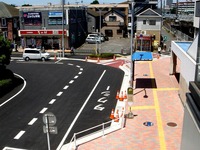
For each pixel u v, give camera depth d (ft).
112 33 211.41
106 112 60.18
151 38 145.89
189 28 185.98
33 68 107.34
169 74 91.61
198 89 28.04
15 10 184.14
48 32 155.53
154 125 52.06
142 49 146.61
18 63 118.62
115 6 234.58
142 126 51.70
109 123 54.08
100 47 163.43
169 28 255.50
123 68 105.40
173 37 198.80
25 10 157.79
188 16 190.49
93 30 209.67
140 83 81.20
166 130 49.96
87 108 62.75
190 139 28.63
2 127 52.90
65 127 52.85
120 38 206.69
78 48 162.20
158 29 161.89
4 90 73.41
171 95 69.46
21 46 164.45
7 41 77.71
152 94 70.64
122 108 60.80
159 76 89.45
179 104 62.90
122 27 208.44
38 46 159.74
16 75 95.09
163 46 149.18
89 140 46.91
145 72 95.35
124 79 88.43
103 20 213.66
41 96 71.67
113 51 149.18
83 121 55.62
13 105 64.95
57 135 49.60
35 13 156.76
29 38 160.97
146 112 58.49
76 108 62.85
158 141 46.03
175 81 82.94
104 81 86.33
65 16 152.87
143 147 44.16
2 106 64.23
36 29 159.33
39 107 63.62
